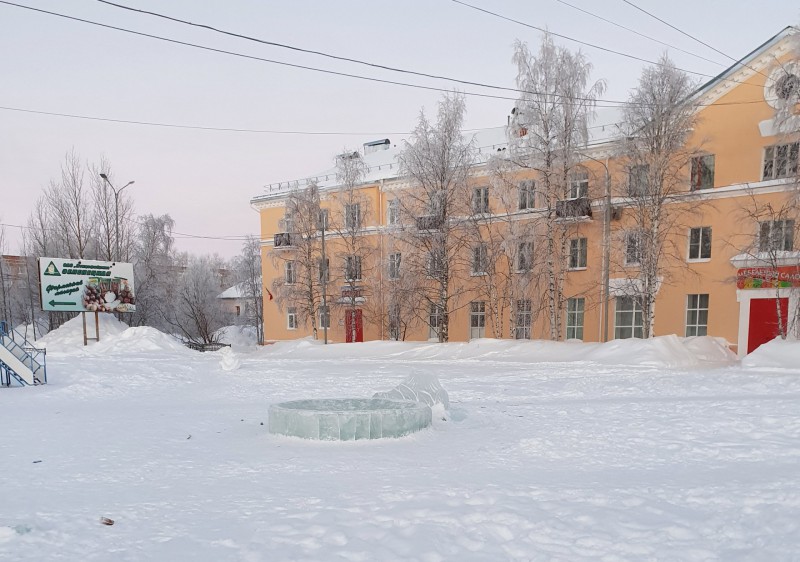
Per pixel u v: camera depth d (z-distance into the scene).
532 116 23.11
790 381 12.26
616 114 29.59
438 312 26.91
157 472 5.98
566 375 15.69
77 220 38.09
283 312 37.06
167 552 3.70
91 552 3.71
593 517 4.19
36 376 16.08
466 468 5.97
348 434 7.57
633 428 7.93
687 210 22.72
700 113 22.75
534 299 25.47
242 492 5.13
